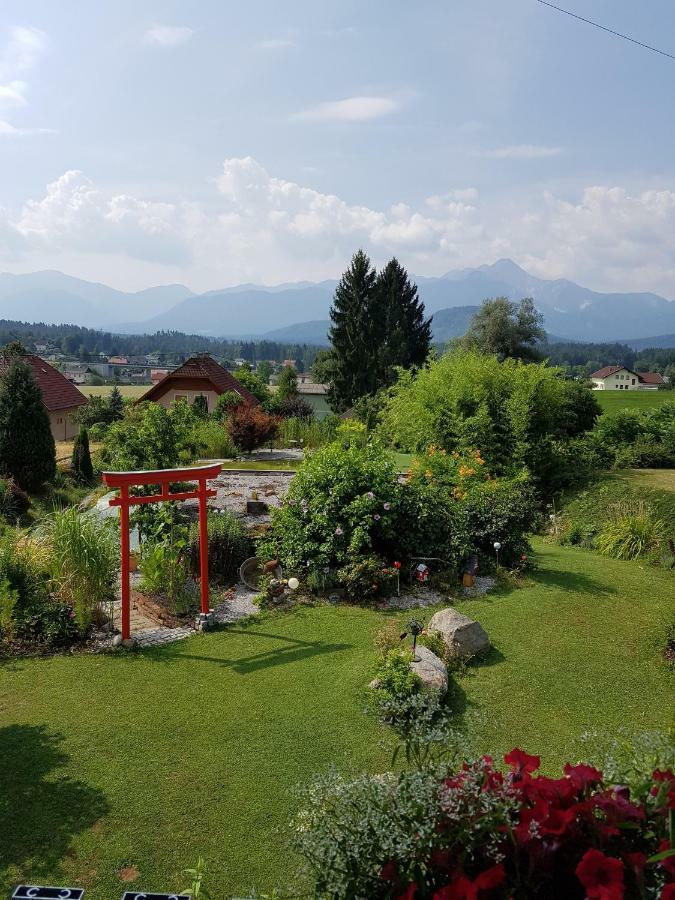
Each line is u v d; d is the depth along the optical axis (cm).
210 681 670
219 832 447
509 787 237
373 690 618
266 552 981
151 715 602
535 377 1562
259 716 596
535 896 211
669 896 187
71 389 3875
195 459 2219
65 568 796
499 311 5028
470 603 873
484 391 1566
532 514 1134
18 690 655
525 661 696
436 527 990
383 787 262
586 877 196
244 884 402
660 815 226
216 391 3456
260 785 496
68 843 438
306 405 3797
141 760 530
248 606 889
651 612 834
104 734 569
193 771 515
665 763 270
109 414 3569
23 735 568
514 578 974
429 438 1569
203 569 813
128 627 765
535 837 214
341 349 4912
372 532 968
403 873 226
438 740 320
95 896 393
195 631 808
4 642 765
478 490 1098
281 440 2695
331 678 665
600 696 625
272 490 1586
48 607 798
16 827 452
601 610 843
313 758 530
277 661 714
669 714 591
